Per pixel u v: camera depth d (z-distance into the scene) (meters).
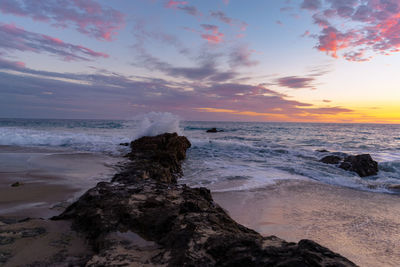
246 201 7.23
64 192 7.00
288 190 8.58
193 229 3.07
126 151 16.27
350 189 9.15
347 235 5.14
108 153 15.34
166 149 15.24
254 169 12.18
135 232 3.43
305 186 9.17
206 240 2.74
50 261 2.73
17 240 3.15
